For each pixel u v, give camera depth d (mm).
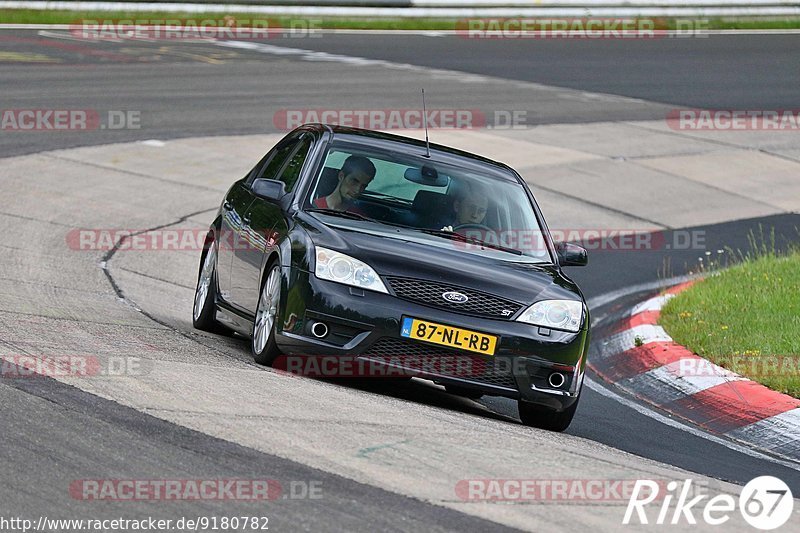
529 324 26781
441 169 30750
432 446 22000
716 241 57656
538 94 88375
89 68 82875
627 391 34375
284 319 26688
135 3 109188
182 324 34250
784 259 49875
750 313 40312
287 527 16922
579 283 49062
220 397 23484
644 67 102312
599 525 18609
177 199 55156
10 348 25672
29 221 47594
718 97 92125
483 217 29734
